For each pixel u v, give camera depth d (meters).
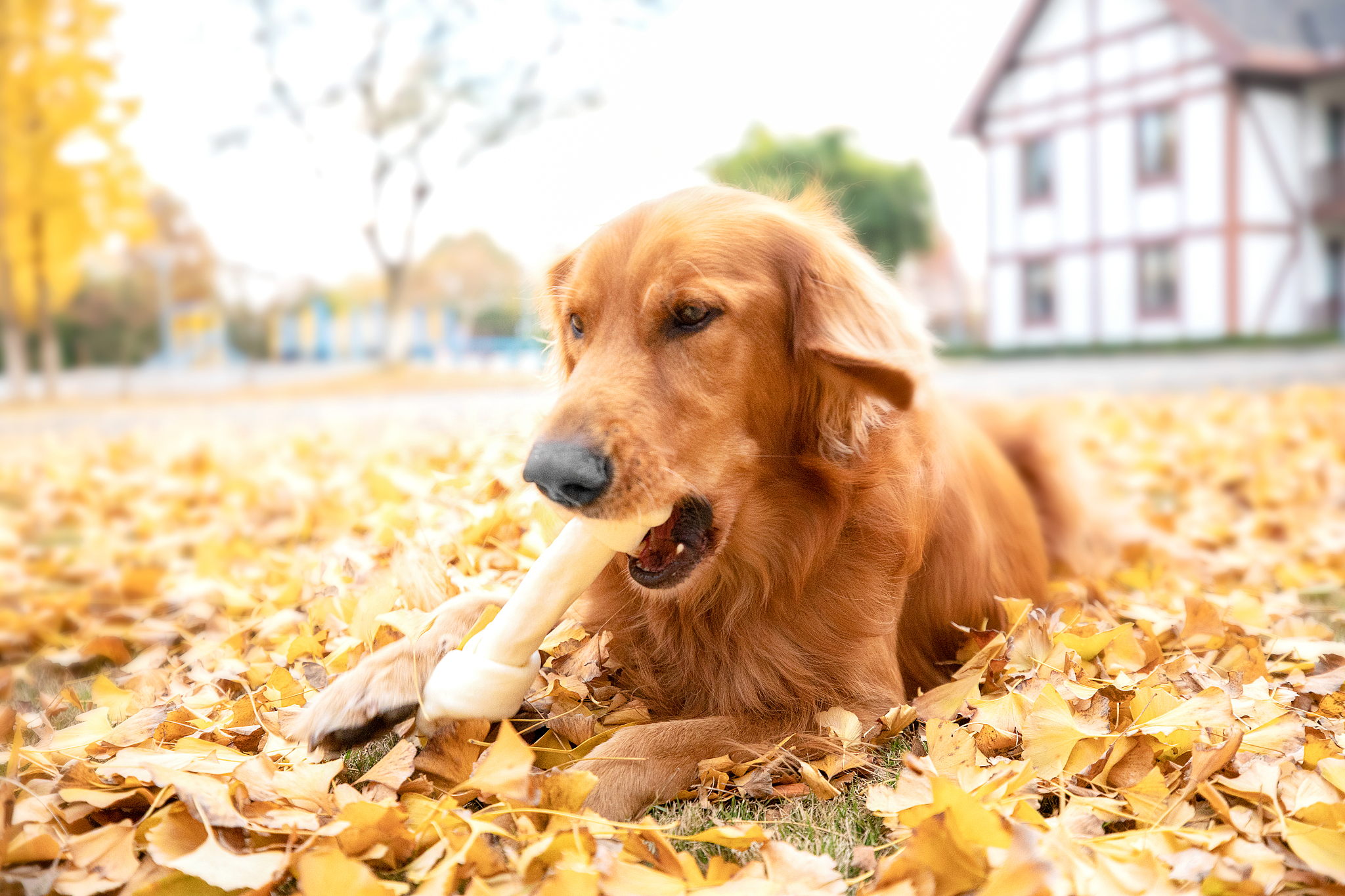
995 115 28.00
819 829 1.79
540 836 1.64
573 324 2.28
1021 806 1.68
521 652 1.91
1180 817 1.71
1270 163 24.06
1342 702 2.20
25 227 22.16
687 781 1.96
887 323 2.29
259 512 4.78
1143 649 2.44
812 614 2.21
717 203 2.25
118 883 1.54
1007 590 2.87
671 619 2.29
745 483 2.16
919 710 2.17
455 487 3.11
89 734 2.04
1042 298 28.03
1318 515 4.58
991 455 3.19
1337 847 1.58
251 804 1.70
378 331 52.94
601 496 1.89
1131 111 25.19
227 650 2.64
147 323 40.81
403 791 1.86
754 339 2.14
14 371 22.66
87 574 3.99
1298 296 24.95
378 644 2.31
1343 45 24.52
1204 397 10.22
